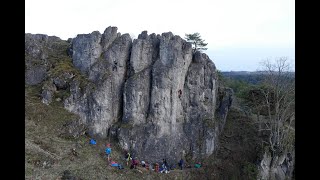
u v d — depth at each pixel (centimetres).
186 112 6291
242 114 7206
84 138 5700
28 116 5447
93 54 6203
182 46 6353
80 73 6228
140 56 6200
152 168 5638
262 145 6309
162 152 5869
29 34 6956
